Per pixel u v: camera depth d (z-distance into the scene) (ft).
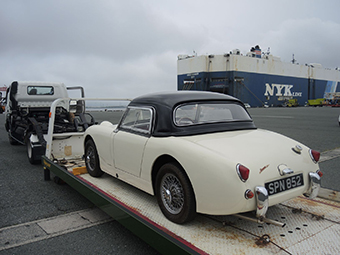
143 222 8.25
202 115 10.46
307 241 7.79
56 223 11.62
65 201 14.15
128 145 11.24
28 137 22.68
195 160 8.29
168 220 9.37
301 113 100.53
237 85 203.92
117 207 9.43
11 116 28.55
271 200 8.03
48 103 28.04
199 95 10.96
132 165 11.13
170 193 9.36
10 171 20.06
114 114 90.58
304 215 9.46
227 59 201.57
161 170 9.59
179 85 224.12
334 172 18.56
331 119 67.51
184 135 9.57
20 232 10.82
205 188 8.05
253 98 215.72
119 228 11.17
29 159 22.76
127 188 12.59
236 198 7.59
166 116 9.89
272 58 229.45
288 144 9.59
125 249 9.57
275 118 72.90
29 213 12.65
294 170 8.69
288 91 242.58
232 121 10.89
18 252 9.41
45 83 27.89
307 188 9.12
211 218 9.45
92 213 12.66
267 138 9.77
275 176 8.18
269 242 7.76
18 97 26.63
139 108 11.23
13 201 14.14
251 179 7.74
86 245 9.85
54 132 19.81
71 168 15.75
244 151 8.46
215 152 8.25
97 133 13.69
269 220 8.07
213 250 7.38
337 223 8.86
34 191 15.70
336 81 295.07
